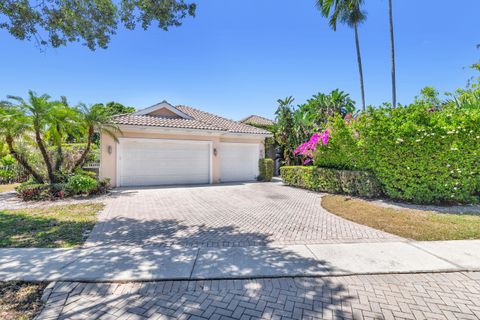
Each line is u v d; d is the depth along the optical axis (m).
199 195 11.30
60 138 12.38
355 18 19.56
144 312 2.91
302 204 9.36
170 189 13.05
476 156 8.02
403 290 3.39
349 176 10.85
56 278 3.57
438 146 8.35
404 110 9.15
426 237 5.48
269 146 22.69
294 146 17.78
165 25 7.05
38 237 5.48
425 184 8.62
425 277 3.75
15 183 16.61
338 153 11.62
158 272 3.80
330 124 12.35
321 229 6.18
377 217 7.17
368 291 3.36
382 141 9.48
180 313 2.89
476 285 3.52
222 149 16.92
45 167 12.82
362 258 4.37
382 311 2.93
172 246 4.95
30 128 10.48
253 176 17.95
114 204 9.19
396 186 9.30
